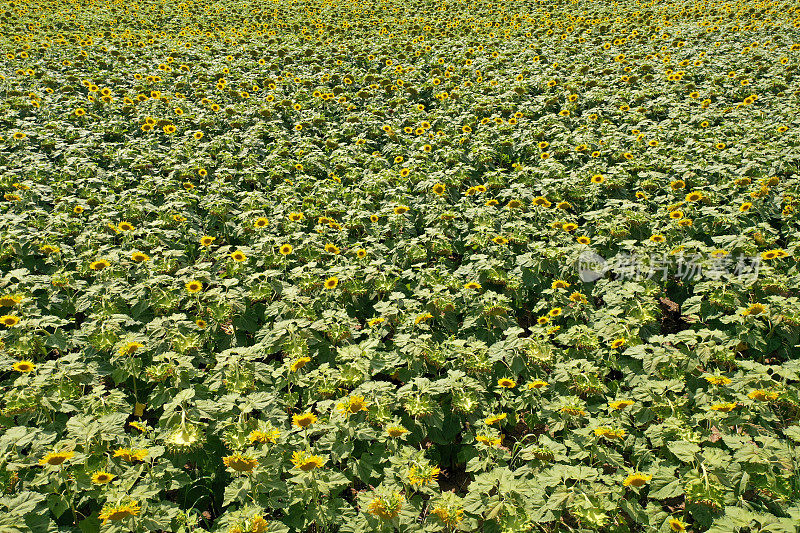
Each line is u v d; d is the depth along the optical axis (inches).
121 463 157.1
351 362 199.6
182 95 532.1
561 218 308.8
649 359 195.6
